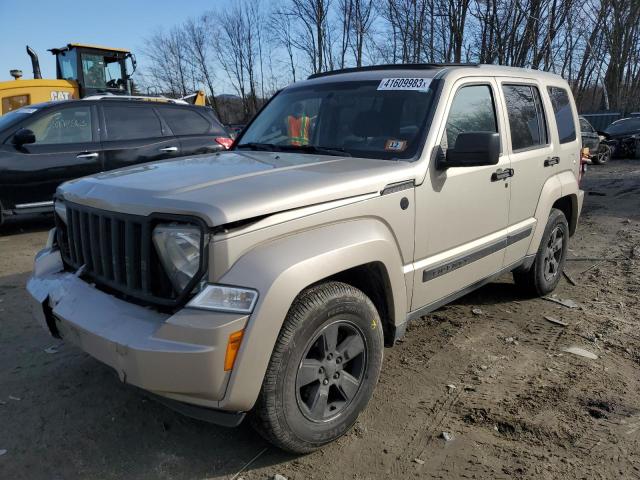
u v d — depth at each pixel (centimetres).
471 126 383
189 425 312
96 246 284
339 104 388
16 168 749
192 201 242
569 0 1948
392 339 326
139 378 236
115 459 282
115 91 1401
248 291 237
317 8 3256
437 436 304
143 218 252
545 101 487
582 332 446
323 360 278
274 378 251
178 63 4375
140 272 260
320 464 279
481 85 402
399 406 333
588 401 340
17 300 509
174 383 233
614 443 298
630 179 1458
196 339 230
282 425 261
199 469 276
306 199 264
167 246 246
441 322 464
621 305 507
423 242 336
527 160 439
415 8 2217
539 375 373
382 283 312
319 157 344
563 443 298
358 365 299
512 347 416
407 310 337
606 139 1961
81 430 306
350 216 286
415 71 387
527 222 454
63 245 330
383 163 322
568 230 543
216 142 926
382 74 397
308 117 399
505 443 298
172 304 243
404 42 2308
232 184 268
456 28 2086
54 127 788
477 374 373
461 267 374
